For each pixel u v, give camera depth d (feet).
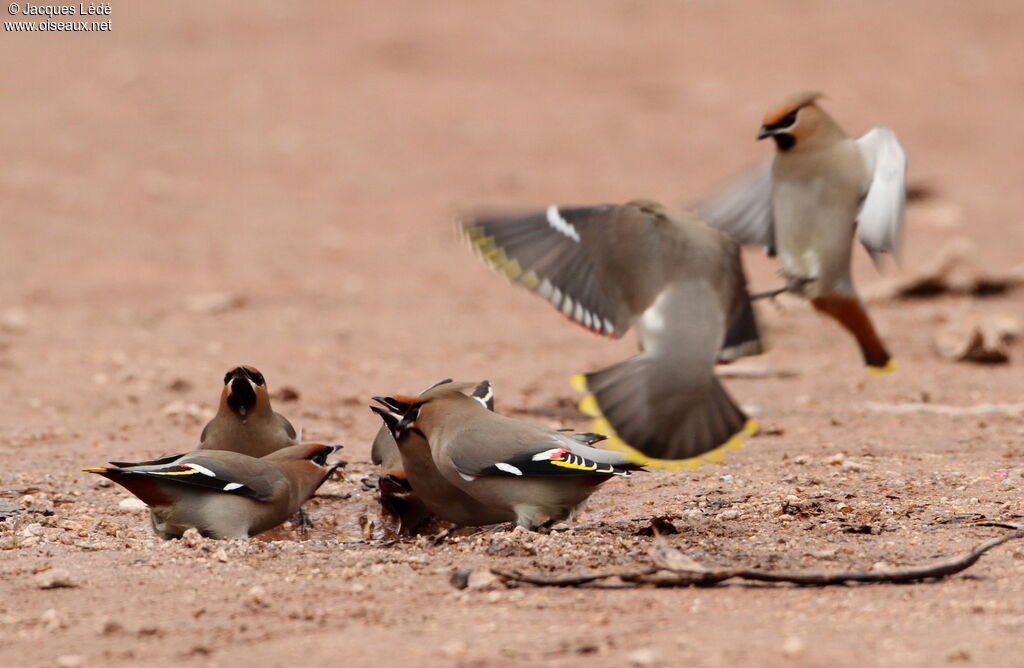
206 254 87.56
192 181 106.01
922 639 23.52
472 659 22.91
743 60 149.89
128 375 57.77
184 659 23.53
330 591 27.45
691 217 25.72
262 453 39.52
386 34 152.46
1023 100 142.61
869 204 28.68
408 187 107.24
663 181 110.32
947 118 135.64
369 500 39.55
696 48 153.38
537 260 25.04
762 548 30.73
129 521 36.22
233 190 104.42
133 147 113.29
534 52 149.48
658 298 25.08
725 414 25.03
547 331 69.72
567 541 31.22
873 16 167.53
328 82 136.67
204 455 34.45
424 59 145.89
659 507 36.24
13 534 33.63
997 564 28.71
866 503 35.17
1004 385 55.36
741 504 35.65
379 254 89.30
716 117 131.44
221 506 33.91
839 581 27.22
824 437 46.19
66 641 24.63
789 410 51.60
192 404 53.16
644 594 26.76
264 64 141.18
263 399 39.14
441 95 134.62
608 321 25.38
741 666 22.26
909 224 99.66
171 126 119.96
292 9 161.58
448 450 33.53
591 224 25.32
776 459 42.16
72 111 122.11
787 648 22.88
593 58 148.46
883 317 69.46
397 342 66.69
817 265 29.48
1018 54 158.10
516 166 113.91
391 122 125.29
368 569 29.12
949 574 27.43
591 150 119.55
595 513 35.86
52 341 65.46
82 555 31.24
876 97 140.67
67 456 43.93
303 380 57.98
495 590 27.20
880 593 26.61
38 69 135.03
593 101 134.82
